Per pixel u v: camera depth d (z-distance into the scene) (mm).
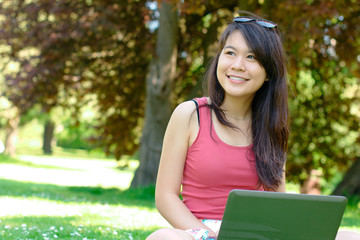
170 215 2680
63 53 11625
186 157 2797
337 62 11070
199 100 2875
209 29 10805
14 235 4293
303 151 13094
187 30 12039
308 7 8211
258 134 2824
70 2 11742
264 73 2793
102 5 11422
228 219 2277
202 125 2771
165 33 10891
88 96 14195
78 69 12203
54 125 37656
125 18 11734
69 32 11289
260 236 2322
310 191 13594
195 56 12391
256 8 9891
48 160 30922
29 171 20562
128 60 12391
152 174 11242
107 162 36031
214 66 2898
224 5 10852
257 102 2914
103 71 12562
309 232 2377
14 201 7480
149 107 11258
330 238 2412
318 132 12945
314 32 8273
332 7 8180
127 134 13648
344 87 12523
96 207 7352
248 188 2746
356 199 10719
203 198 2723
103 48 11852
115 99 13148
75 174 21859
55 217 5746
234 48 2742
